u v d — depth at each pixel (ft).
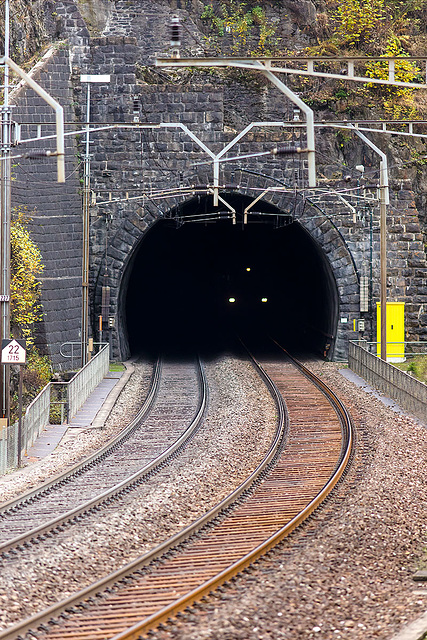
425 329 552.41
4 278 307.37
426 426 341.41
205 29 621.72
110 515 207.21
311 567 167.84
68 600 141.18
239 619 135.54
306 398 420.77
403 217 550.77
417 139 587.27
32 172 487.20
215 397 440.86
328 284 581.53
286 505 224.33
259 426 348.59
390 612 143.95
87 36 545.03
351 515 208.33
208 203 600.39
